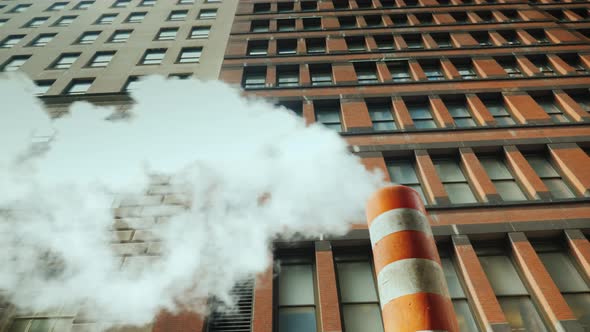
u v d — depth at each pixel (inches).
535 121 609.6
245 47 856.3
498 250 450.9
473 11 971.9
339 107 675.4
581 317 387.2
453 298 406.3
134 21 1027.3
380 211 170.2
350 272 436.1
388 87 698.8
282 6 1040.2
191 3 1101.7
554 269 431.2
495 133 589.9
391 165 564.4
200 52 881.5
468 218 466.3
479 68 752.3
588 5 1053.2
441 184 513.3
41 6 1112.2
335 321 374.9
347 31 899.4
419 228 160.7
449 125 608.4
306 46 870.4
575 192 515.5
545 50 803.4
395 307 139.9
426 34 879.1
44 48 926.4
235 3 1085.1
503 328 362.6
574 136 578.6
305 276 434.9
